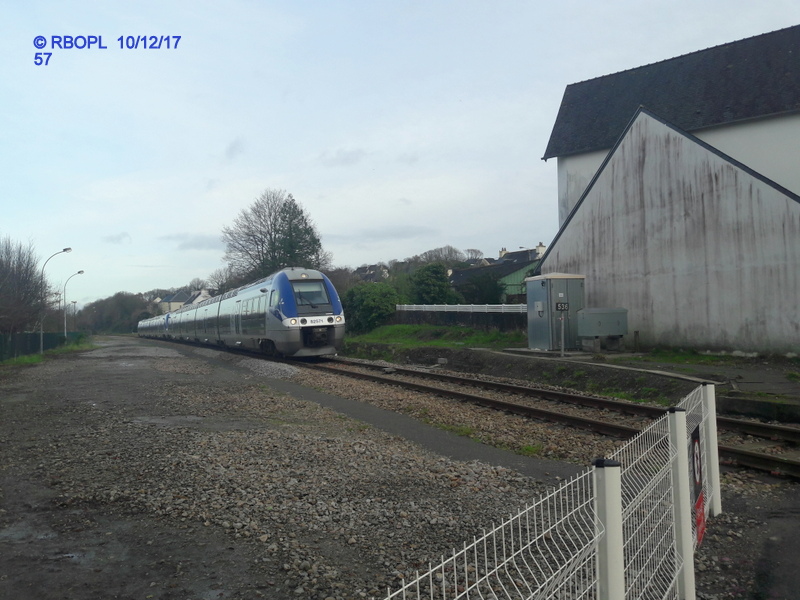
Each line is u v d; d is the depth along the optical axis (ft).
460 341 94.58
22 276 131.64
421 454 28.25
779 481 23.75
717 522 19.49
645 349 67.72
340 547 16.85
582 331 66.80
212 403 44.06
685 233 63.62
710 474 19.77
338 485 22.39
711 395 20.01
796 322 54.49
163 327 191.93
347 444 29.19
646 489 12.60
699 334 62.18
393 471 24.34
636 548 11.69
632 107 96.68
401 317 125.29
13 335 117.70
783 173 77.87
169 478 23.47
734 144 81.61
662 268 65.98
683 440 14.48
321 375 60.54
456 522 18.65
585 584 10.11
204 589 14.46
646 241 67.67
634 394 46.52
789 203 54.90
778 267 55.72
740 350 58.59
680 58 97.76
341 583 14.58
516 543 16.17
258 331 84.69
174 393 50.11
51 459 27.40
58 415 40.50
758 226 57.21
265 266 193.47
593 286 74.18
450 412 38.63
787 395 38.52
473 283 121.60
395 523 18.61
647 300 67.62
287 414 39.34
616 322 66.59
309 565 15.56
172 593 14.28
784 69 81.56
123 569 15.61
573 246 76.74
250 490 21.71
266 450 27.71
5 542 17.54
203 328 128.16
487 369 68.64
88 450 28.94
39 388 59.00
